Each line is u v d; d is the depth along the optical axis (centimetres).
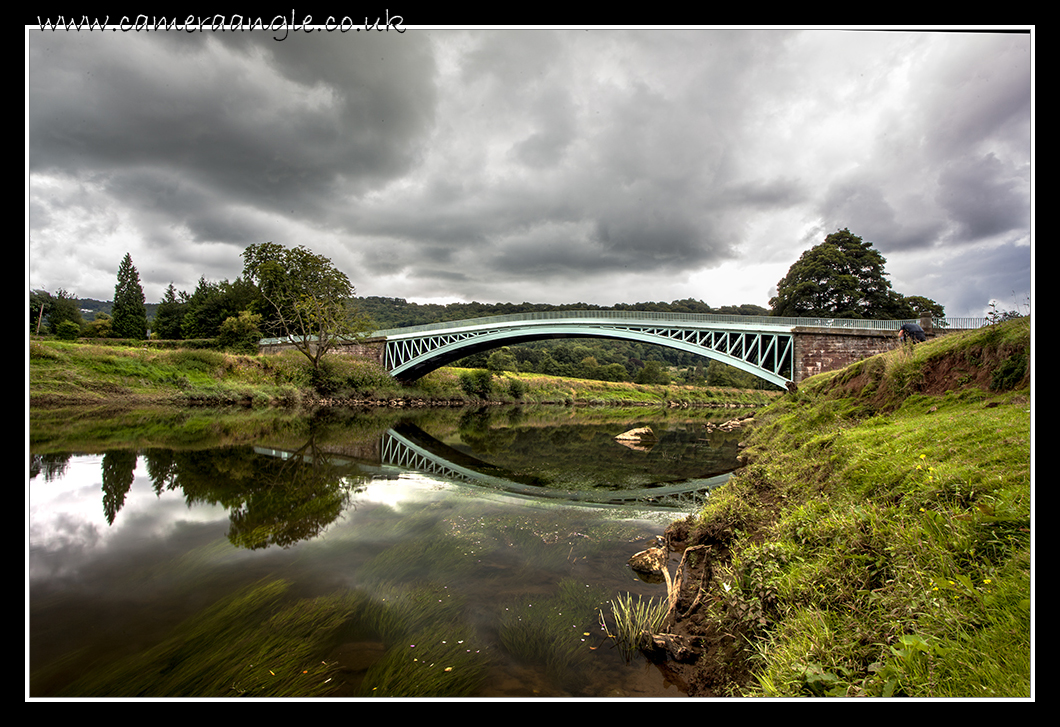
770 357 3400
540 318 3988
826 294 4425
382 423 2684
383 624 444
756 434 1758
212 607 467
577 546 680
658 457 1678
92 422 1931
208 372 3362
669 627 451
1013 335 788
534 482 1187
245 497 898
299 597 495
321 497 917
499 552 648
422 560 609
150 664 371
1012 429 518
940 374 930
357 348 4975
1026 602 253
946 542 354
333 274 4831
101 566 564
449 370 6150
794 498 671
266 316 5097
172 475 1060
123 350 3062
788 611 383
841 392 1333
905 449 591
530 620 457
